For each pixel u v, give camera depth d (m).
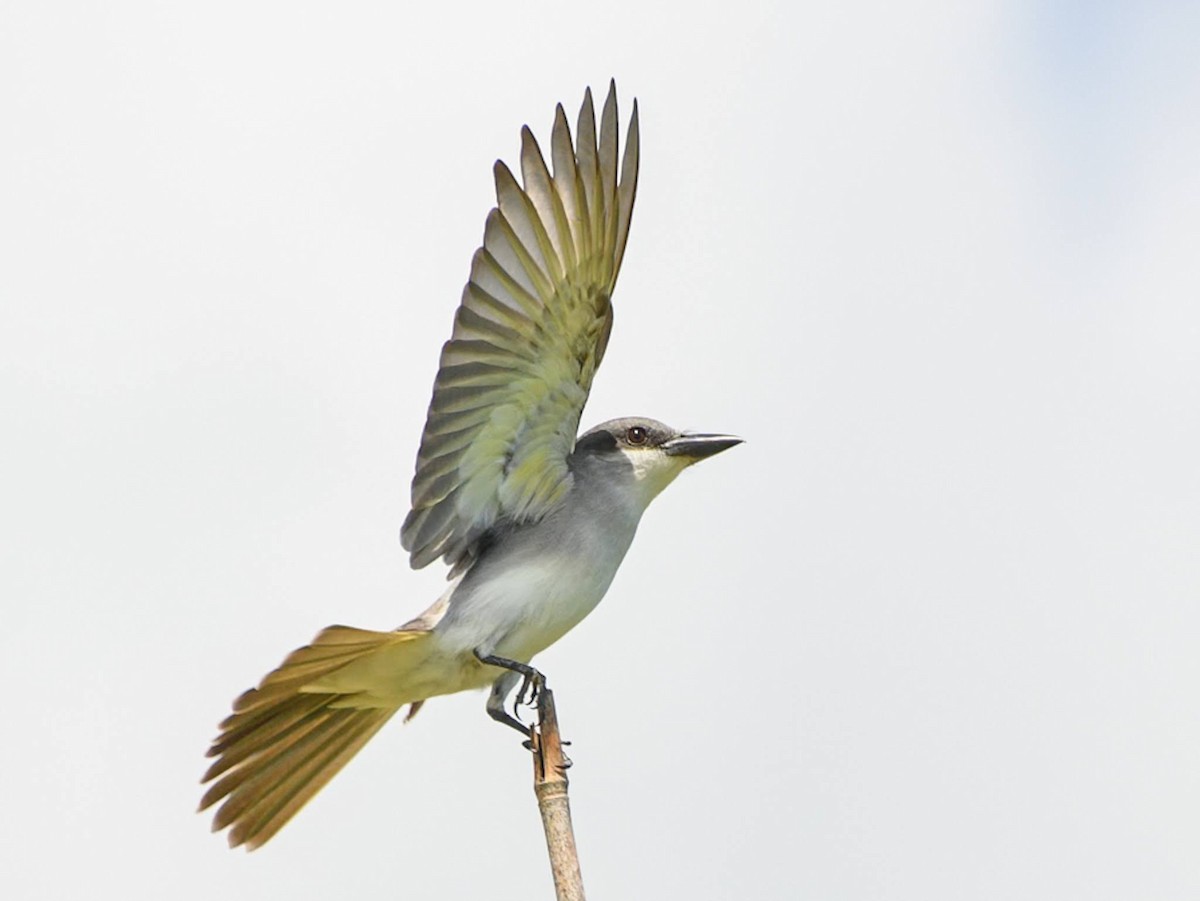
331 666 10.53
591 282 10.85
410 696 11.09
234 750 10.95
